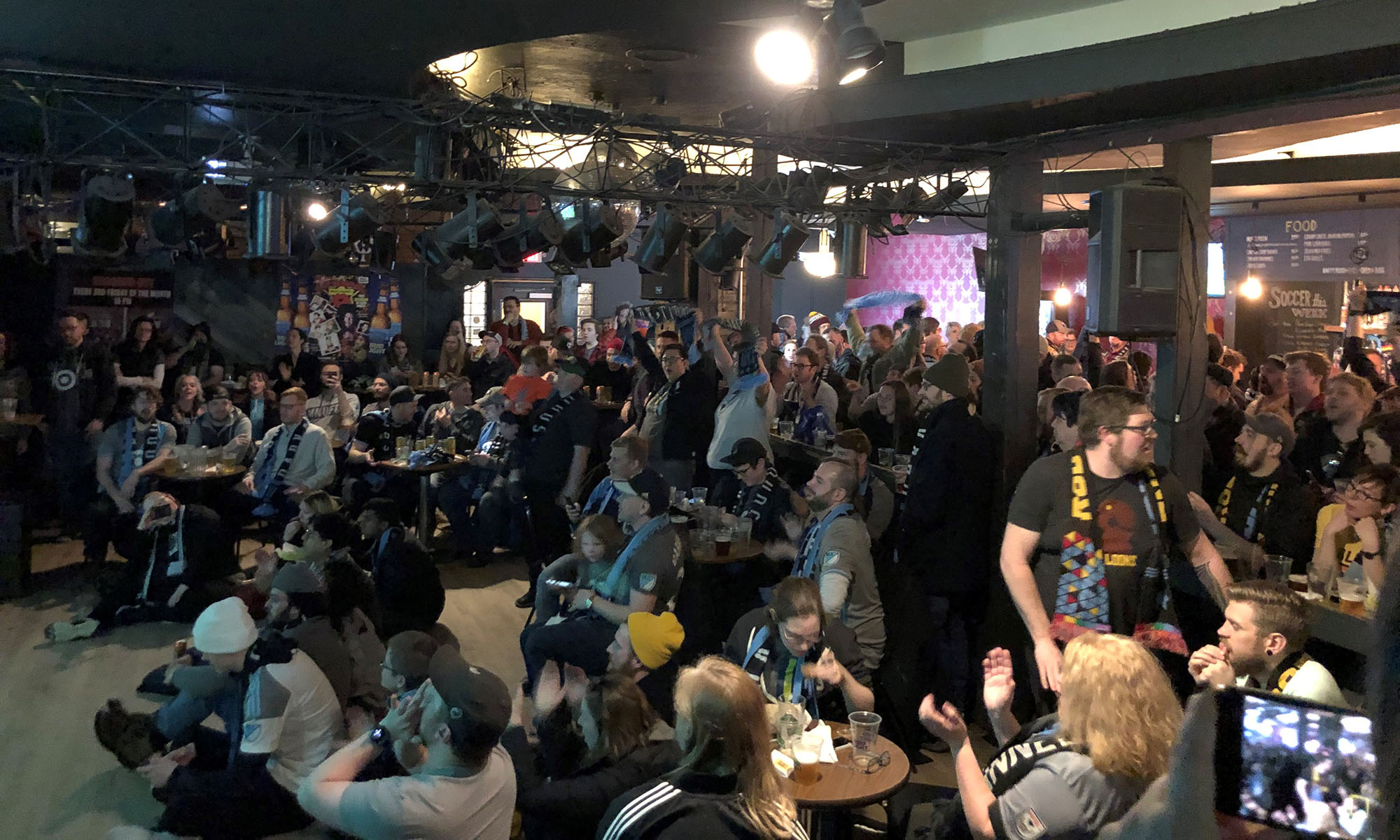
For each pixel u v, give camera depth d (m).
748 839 2.34
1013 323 5.28
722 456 6.61
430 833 2.76
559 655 4.44
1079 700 2.31
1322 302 9.64
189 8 4.30
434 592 5.09
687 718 2.45
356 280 12.38
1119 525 3.55
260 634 4.04
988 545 5.16
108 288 10.38
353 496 8.11
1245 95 4.18
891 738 4.65
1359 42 3.44
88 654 6.11
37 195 5.54
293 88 4.76
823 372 8.32
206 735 4.08
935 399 6.08
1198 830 1.12
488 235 5.27
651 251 5.63
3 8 4.23
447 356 12.21
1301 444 5.07
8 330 10.00
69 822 4.18
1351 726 1.12
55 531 9.01
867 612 4.46
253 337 11.91
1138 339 4.66
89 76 4.42
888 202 6.05
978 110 4.60
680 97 6.66
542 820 3.12
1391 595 0.59
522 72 6.01
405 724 3.00
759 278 8.69
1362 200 8.68
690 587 5.49
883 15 6.28
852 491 4.66
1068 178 8.77
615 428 8.76
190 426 7.86
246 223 4.99
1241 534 4.51
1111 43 4.09
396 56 4.57
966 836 2.74
